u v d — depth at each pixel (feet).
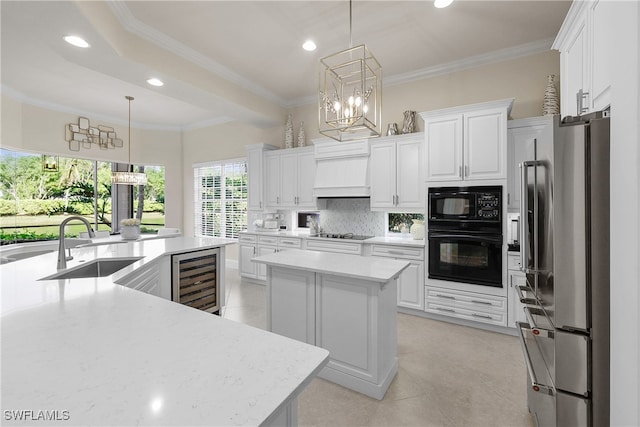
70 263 7.36
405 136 12.37
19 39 10.11
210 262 10.98
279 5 8.71
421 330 10.39
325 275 7.32
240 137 19.33
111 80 13.47
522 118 11.16
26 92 14.90
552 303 4.46
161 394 2.25
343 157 14.06
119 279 6.04
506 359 8.45
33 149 15.83
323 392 6.91
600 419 4.17
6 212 15.94
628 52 3.53
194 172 21.66
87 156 18.08
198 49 11.16
